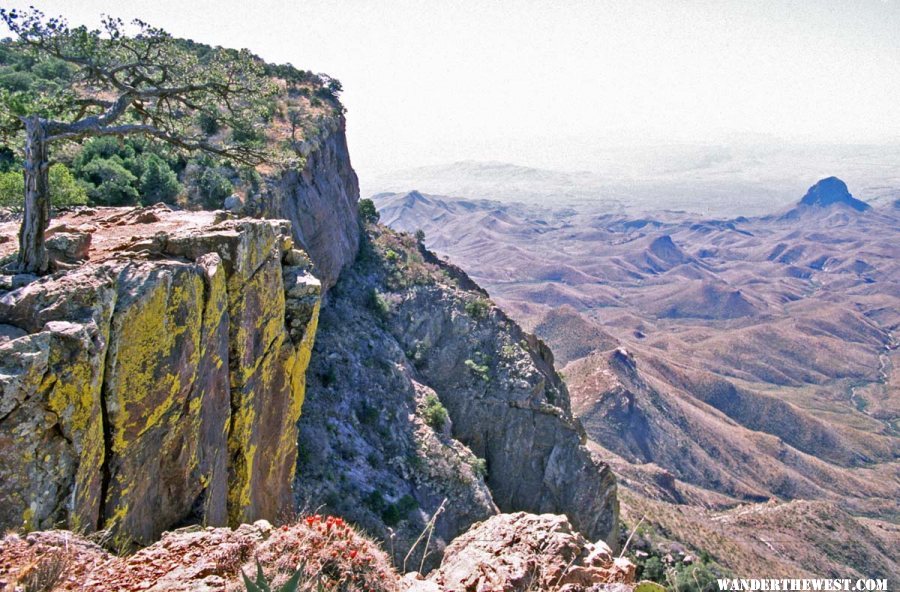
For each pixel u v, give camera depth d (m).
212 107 19.20
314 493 37.31
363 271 71.94
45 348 9.99
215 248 15.51
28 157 12.81
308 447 41.16
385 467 46.81
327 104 75.69
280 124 61.94
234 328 15.63
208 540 9.78
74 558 8.68
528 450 62.19
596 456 64.62
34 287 11.23
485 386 64.44
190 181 45.22
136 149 45.88
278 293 18.31
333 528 9.34
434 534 42.38
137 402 11.83
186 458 13.15
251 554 9.06
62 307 10.95
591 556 13.23
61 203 29.72
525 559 12.45
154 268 12.80
